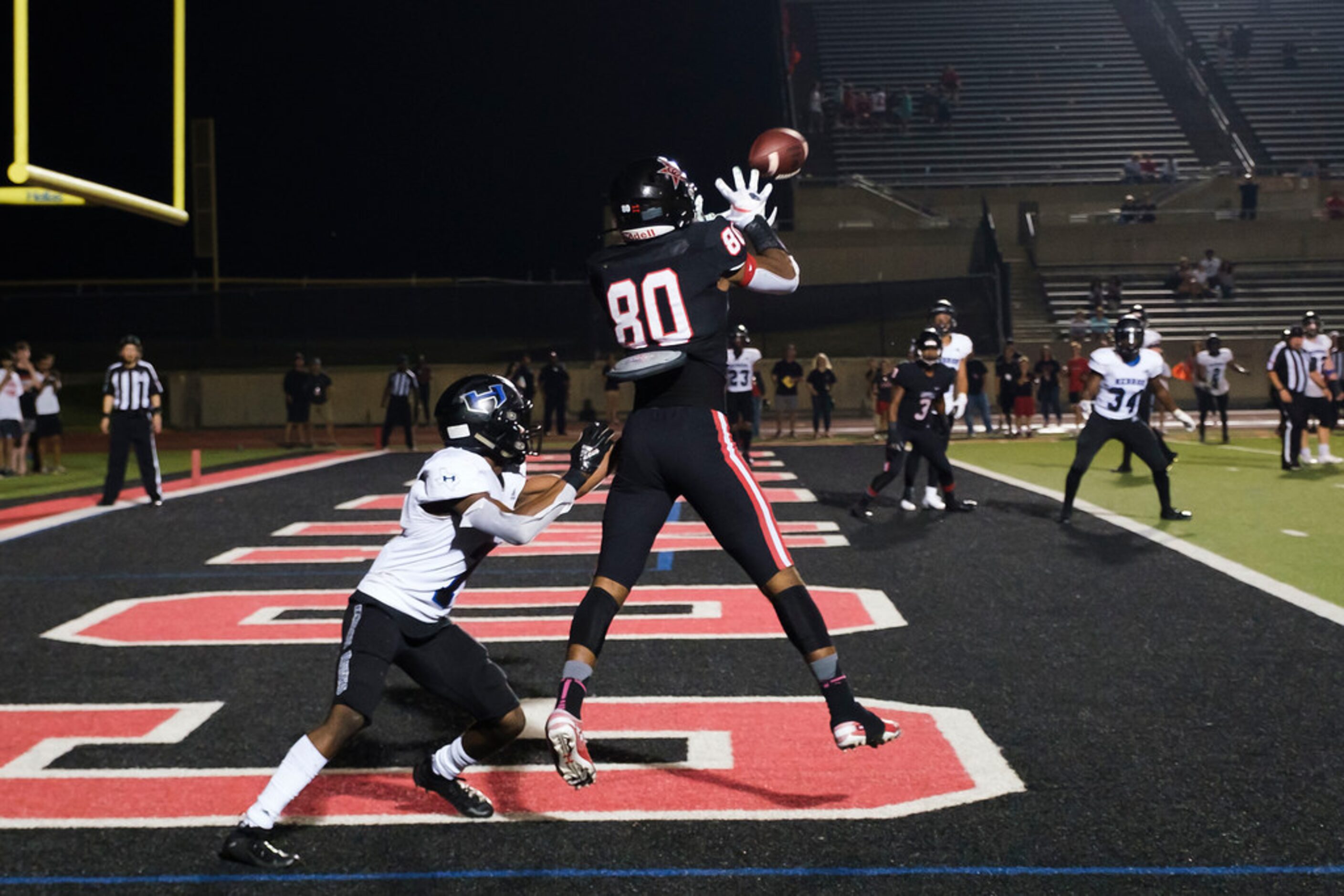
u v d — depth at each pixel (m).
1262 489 14.18
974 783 4.95
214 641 7.50
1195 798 4.75
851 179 35.31
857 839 4.41
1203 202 34.19
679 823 4.60
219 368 33.09
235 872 4.22
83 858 4.36
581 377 30.30
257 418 30.41
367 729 5.75
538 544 10.98
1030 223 33.34
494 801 4.86
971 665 6.72
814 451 20.55
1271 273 32.38
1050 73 40.44
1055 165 37.28
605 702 6.16
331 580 9.45
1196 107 38.88
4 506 13.93
